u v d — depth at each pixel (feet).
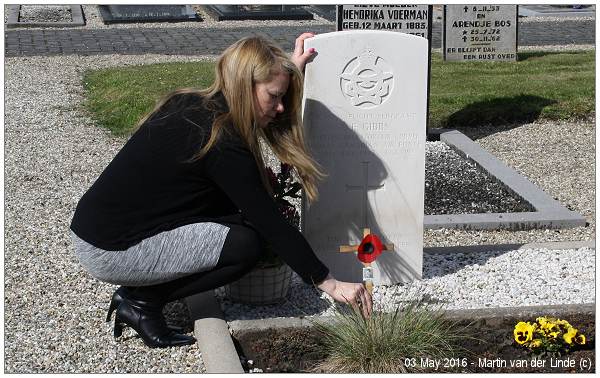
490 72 41.93
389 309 16.19
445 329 15.15
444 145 30.63
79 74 44.19
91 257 14.76
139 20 64.75
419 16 30.17
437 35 57.36
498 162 27.32
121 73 42.88
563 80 39.14
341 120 16.93
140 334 15.44
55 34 59.16
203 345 14.75
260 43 14.33
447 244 21.42
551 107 34.12
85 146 30.81
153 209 14.61
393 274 17.93
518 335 14.70
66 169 28.02
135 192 14.53
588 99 35.06
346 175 17.22
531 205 23.67
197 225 14.74
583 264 19.07
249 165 14.37
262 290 16.72
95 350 15.42
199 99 14.55
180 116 14.37
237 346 15.16
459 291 17.65
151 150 14.42
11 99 38.29
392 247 16.08
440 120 33.24
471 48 45.44
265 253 16.25
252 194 14.38
